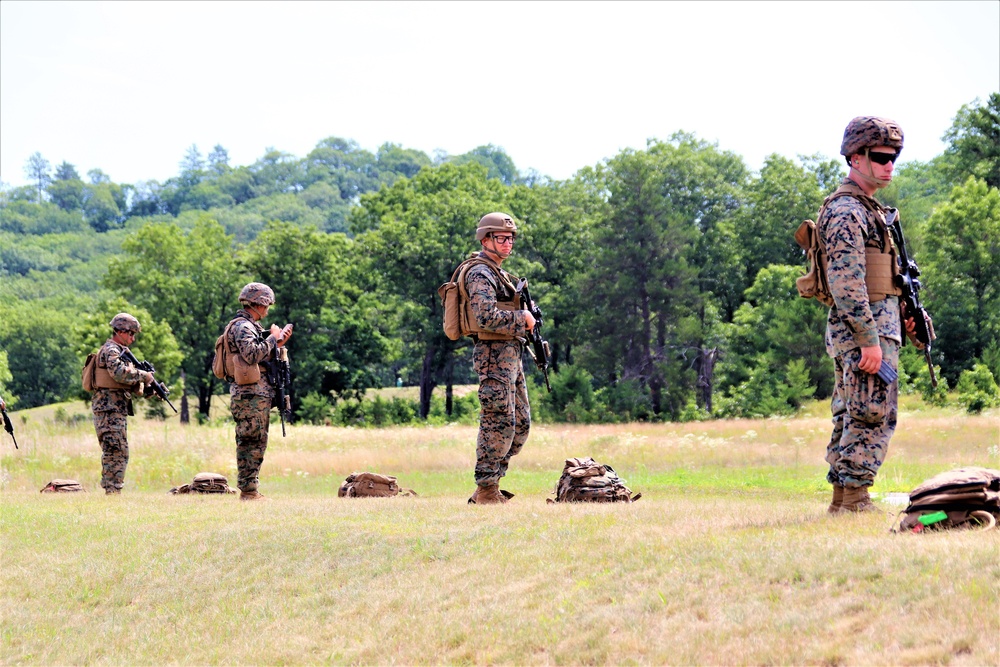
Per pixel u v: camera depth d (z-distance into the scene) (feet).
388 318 293.02
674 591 22.09
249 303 48.21
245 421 46.96
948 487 24.71
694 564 23.58
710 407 237.25
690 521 30.17
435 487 62.54
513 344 40.34
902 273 28.40
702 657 18.84
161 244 304.30
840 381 28.96
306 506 38.96
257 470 47.52
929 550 21.53
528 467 76.95
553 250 280.10
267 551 31.19
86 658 25.31
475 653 21.56
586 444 90.84
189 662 24.16
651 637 20.22
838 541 23.58
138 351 236.43
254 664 23.52
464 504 38.04
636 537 27.25
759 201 280.31
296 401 278.46
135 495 50.72
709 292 251.39
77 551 33.65
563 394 214.48
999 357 181.78
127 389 55.26
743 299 279.69
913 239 215.31
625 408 216.74
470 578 25.98
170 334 245.24
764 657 18.34
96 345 238.27
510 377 40.11
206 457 85.87
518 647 21.24
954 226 207.51
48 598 29.63
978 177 252.01
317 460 82.12
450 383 281.95
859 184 28.40
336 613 25.67
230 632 25.63
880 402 27.76
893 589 19.83
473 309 39.04
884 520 26.68
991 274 203.21
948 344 200.95
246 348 46.62
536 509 34.27
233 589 28.60
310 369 275.59
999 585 18.92
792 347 201.46
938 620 18.13
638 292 237.45
